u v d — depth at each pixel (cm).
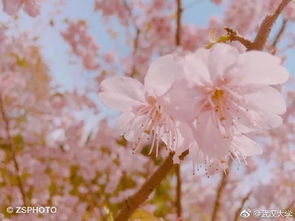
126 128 12
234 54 10
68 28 48
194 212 50
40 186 43
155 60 10
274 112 11
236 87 11
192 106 11
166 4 48
